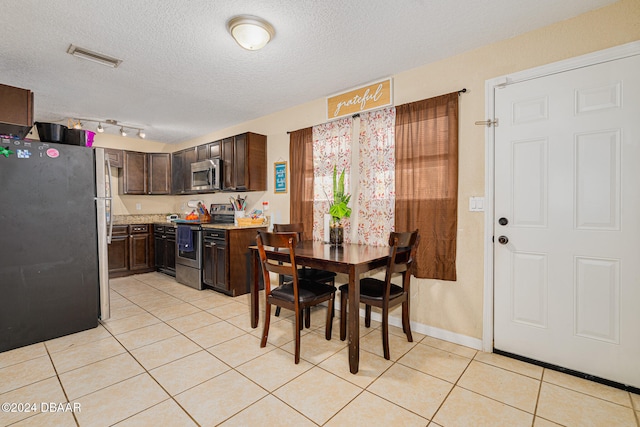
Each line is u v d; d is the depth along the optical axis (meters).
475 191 2.32
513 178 2.17
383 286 2.33
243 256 3.75
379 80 2.82
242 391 1.78
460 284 2.39
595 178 1.88
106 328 2.70
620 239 1.81
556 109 2.00
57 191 2.54
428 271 2.50
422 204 2.52
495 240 2.24
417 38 2.16
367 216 2.92
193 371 1.99
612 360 1.84
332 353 2.25
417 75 2.61
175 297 3.63
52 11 1.83
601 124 1.86
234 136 3.99
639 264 1.76
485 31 2.08
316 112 3.37
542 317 2.07
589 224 1.91
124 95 3.22
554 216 2.02
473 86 2.32
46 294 2.47
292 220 3.57
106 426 1.50
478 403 1.68
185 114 3.91
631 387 1.78
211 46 2.25
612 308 1.84
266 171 3.99
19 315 2.35
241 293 3.72
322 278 2.83
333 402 1.68
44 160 2.48
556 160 2.01
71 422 1.52
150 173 5.23
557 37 1.99
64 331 2.55
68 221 2.59
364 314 2.98
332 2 1.77
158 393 1.76
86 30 2.04
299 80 2.86
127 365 2.07
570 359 1.97
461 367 2.05
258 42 2.05
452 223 2.38
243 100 3.40
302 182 3.45
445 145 2.41
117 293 3.80
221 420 1.54
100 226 2.80
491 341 2.26
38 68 2.58
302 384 1.85
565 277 1.98
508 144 2.19
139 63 2.51
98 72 2.67
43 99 3.32
